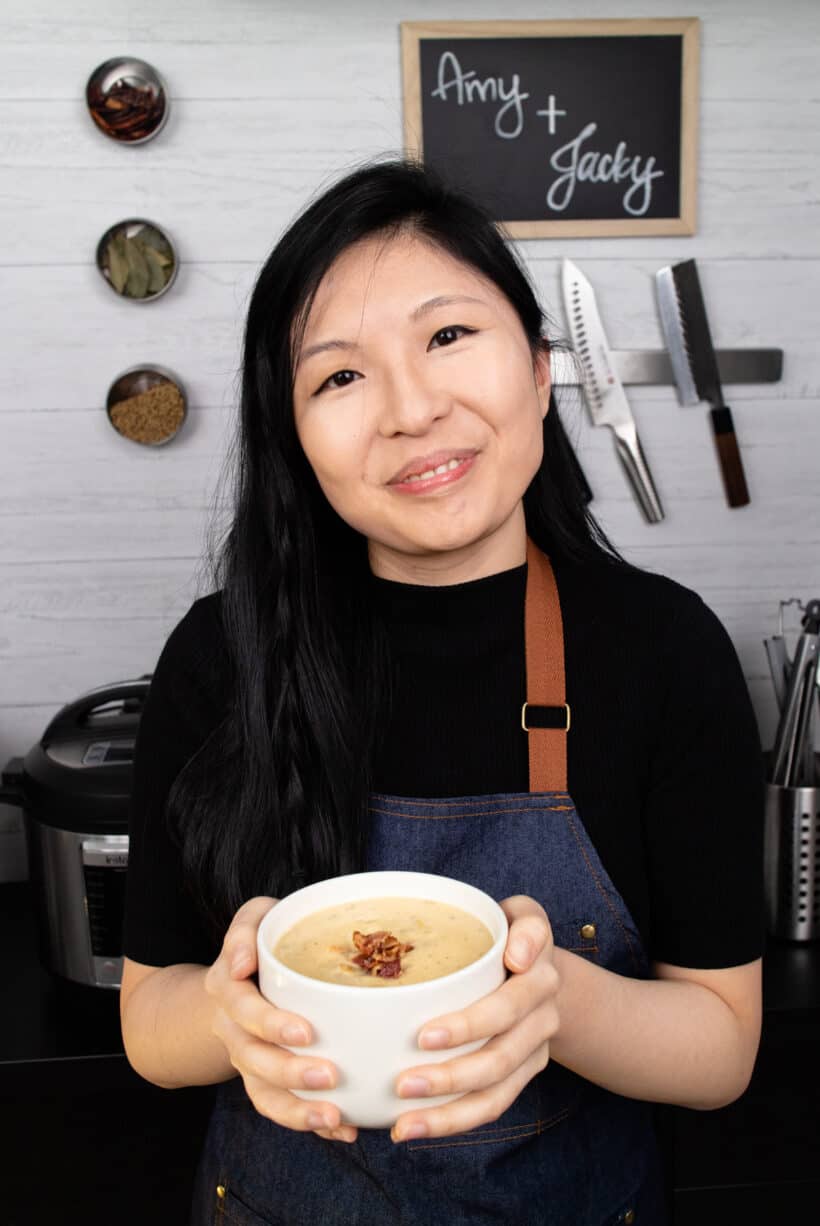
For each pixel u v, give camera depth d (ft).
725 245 5.78
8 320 5.57
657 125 5.57
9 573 5.78
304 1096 1.73
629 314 5.80
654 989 2.54
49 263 5.53
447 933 1.89
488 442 2.41
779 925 5.08
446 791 2.77
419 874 2.04
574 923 2.70
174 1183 4.55
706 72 5.60
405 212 2.45
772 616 6.10
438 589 2.75
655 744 2.76
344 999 1.64
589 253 5.72
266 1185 2.72
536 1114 2.65
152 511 5.77
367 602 2.88
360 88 5.48
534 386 2.58
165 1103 4.51
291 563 2.83
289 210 5.56
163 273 5.48
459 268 2.45
